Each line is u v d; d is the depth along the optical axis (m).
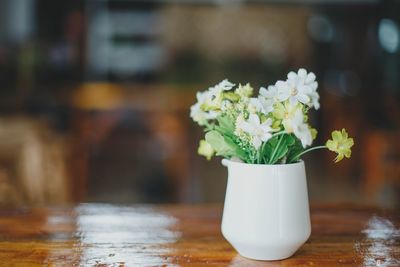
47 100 5.53
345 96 6.51
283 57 8.76
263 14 8.60
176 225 1.22
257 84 8.64
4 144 2.44
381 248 1.05
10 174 2.10
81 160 3.65
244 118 0.90
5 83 5.94
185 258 0.98
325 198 4.09
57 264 0.95
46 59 6.68
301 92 0.86
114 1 7.96
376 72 7.13
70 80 6.99
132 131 5.39
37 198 2.08
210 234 1.15
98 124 5.34
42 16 6.82
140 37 8.27
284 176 0.91
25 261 0.96
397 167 4.03
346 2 7.74
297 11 8.50
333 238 1.11
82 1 7.18
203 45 8.61
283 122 0.85
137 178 4.52
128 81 8.23
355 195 4.18
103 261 0.96
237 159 0.98
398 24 6.54
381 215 1.32
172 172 4.63
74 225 1.21
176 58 8.56
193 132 5.10
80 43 7.20
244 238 0.92
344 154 0.89
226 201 0.97
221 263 0.95
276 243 0.91
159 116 5.51
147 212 1.35
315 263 0.95
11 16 6.33
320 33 8.62
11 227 1.19
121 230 1.17
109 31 8.15
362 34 7.88
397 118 4.87
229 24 8.60
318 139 5.88
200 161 4.85
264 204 0.91
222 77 8.66
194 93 6.32
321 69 8.41
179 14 8.44
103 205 1.42
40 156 2.24
